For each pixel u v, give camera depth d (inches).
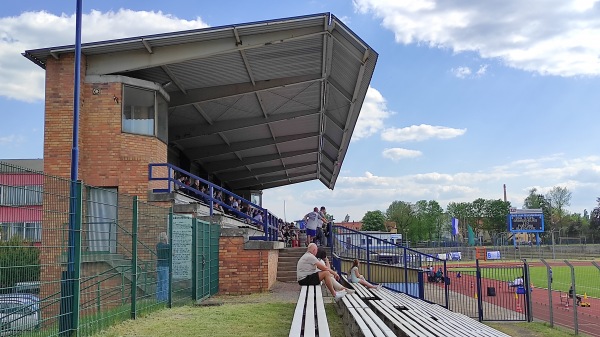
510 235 4020.7
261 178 1696.6
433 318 430.0
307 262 516.1
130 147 681.0
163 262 469.1
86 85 674.8
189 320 401.7
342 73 750.5
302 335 280.1
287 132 1140.5
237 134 1109.1
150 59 674.8
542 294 1027.9
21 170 255.6
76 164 398.0
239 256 660.1
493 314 687.1
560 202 4658.0
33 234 264.4
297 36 647.8
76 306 305.0
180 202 703.7
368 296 511.5
